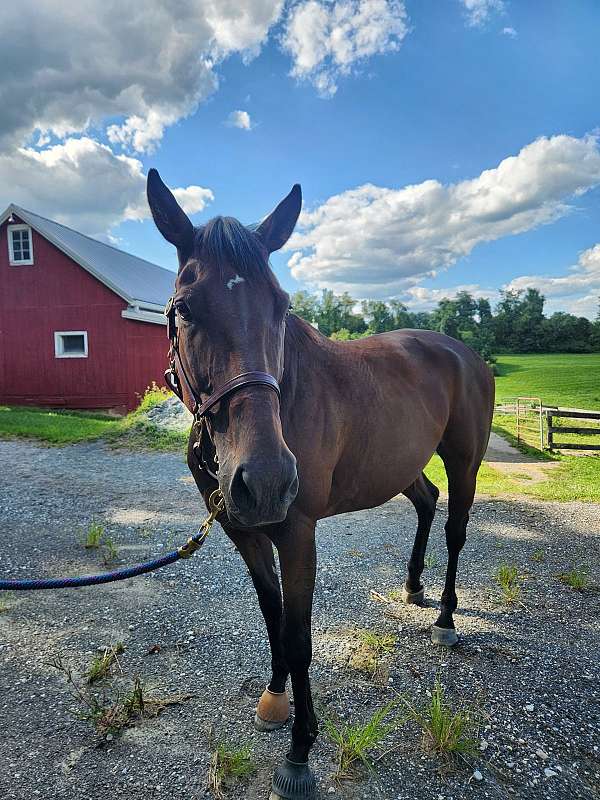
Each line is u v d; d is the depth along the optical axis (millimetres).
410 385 2564
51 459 8078
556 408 12664
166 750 2012
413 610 3232
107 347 15086
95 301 15039
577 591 3564
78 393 15398
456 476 3023
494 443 11883
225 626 2984
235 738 2082
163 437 9500
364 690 2398
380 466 2271
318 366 2033
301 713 1825
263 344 1556
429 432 2609
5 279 15555
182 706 2277
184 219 1745
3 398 15875
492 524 5184
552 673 2557
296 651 1785
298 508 1807
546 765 1953
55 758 1959
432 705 2127
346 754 1956
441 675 2527
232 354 1524
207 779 1871
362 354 2441
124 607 3203
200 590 3465
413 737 2102
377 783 1867
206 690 2393
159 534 4648
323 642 2824
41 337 15516
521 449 10914
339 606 3273
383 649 2750
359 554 4258
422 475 3355
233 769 1886
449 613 2846
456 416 2951
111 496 5984
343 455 2086
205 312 1567
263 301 1610
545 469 8508
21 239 15477
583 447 10156
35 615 3086
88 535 4477
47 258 15234
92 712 2207
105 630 2918
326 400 1961
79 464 7754
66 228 17719
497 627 3031
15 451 8633
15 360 15711
